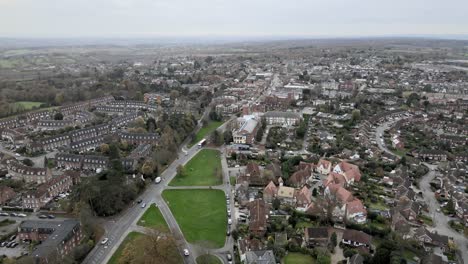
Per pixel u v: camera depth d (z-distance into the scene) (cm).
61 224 16962
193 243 17050
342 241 16925
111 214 19550
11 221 19000
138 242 14850
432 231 18338
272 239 16850
